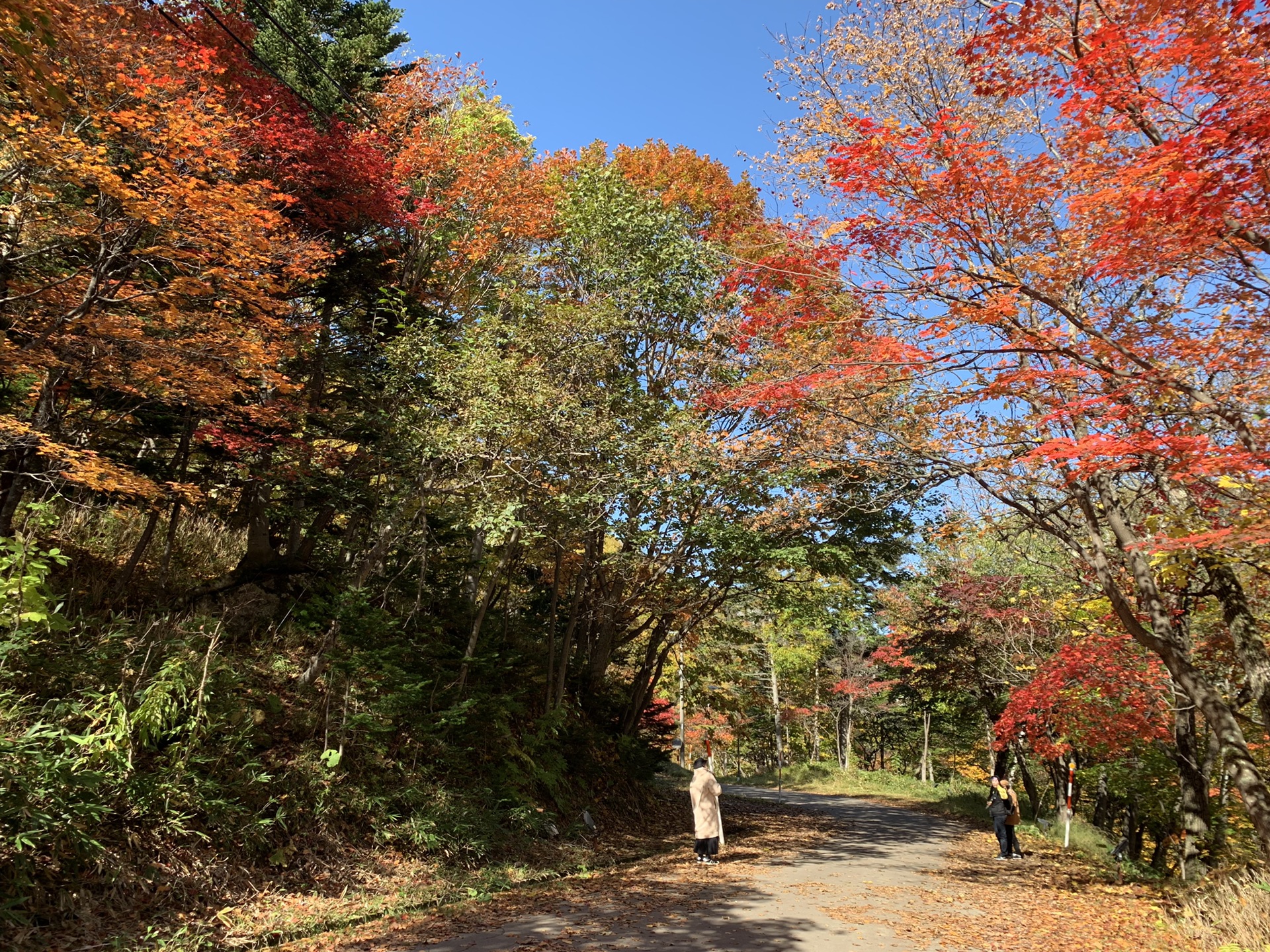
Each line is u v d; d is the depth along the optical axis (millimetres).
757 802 24109
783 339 11000
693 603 17172
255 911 7199
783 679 40438
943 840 16688
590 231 15180
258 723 9727
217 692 8875
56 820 6230
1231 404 6461
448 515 14805
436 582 15609
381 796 9891
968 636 19750
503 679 15594
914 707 27594
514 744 13414
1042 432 8695
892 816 21766
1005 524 10711
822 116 9180
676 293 14867
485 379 12055
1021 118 9062
